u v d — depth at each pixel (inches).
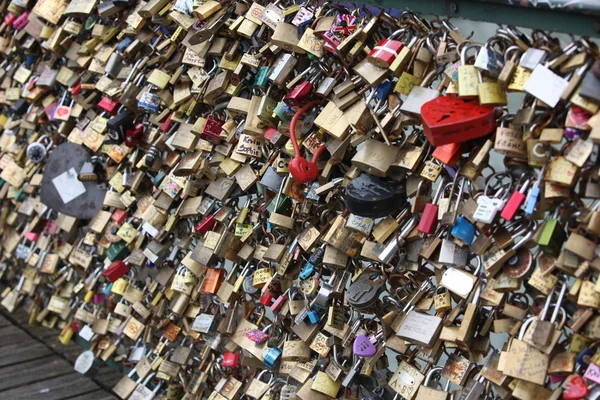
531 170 79.1
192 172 111.6
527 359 77.0
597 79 71.1
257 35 102.9
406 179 90.3
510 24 77.4
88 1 126.4
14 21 147.9
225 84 106.9
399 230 90.8
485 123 78.5
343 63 93.0
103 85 125.5
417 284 90.8
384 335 91.1
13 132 151.3
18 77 145.5
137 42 120.1
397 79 91.4
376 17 90.7
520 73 76.8
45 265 143.8
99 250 132.0
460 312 85.4
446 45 85.0
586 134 73.5
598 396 73.4
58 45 135.3
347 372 96.7
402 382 90.1
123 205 126.1
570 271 75.2
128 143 120.7
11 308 159.0
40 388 135.3
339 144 93.8
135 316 127.0
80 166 133.5
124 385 126.2
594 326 73.9
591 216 72.9
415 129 89.3
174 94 114.8
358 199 89.4
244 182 106.0
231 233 107.5
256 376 112.2
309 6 98.5
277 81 99.0
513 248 78.8
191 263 113.4
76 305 144.3
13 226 157.9
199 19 108.7
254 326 108.5
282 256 101.3
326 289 96.1
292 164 93.0
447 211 83.8
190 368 121.1
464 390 85.1
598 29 71.7
